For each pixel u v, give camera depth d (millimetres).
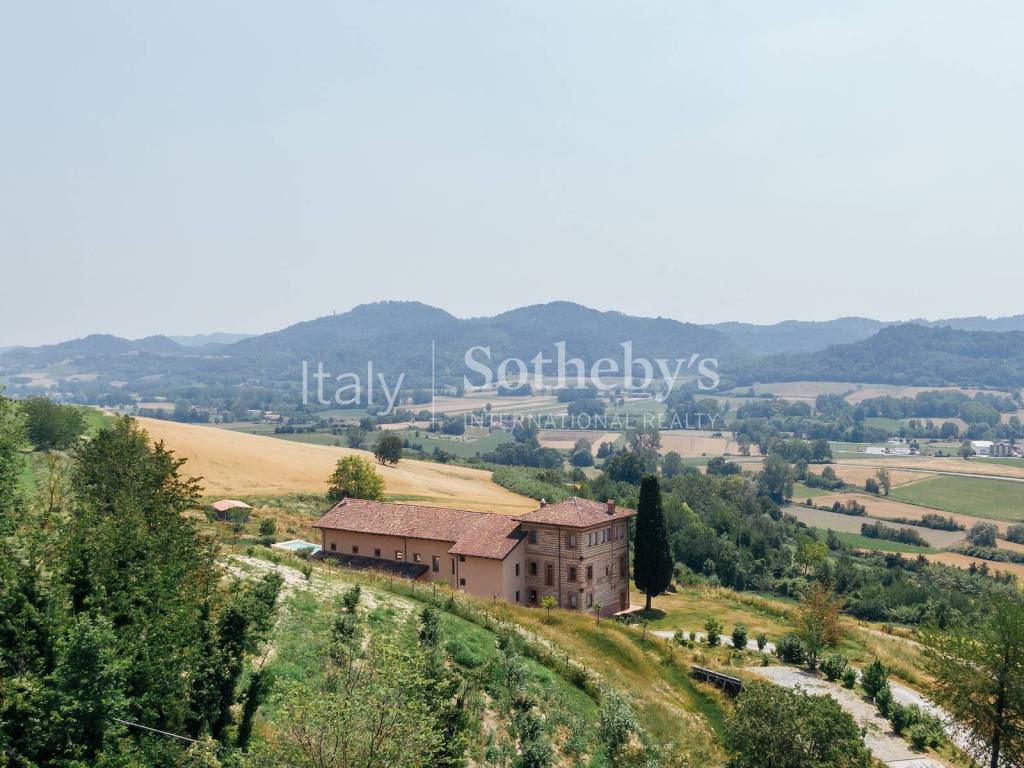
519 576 72312
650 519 80750
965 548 161125
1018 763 44375
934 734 50094
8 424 38000
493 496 140500
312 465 135125
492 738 35344
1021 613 45125
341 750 22203
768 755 35594
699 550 126375
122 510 29438
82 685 21375
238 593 31500
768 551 139000
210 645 27953
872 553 154875
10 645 22297
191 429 148875
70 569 25328
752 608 87250
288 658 36594
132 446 37781
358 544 77688
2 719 20578
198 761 24125
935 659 48000
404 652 27484
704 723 48781
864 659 66250
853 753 37344
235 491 107000
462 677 36188
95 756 21391
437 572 73875
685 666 58031
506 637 47844
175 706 25578
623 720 39688
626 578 79812
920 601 116000
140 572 26438
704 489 181875
